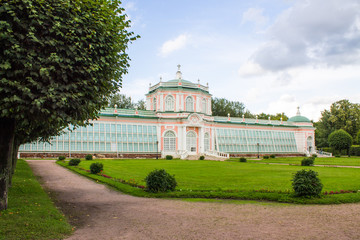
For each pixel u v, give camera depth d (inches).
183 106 2134.6
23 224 325.1
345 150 2839.6
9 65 321.4
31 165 1157.1
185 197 543.8
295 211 429.1
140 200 518.0
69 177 823.1
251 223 364.5
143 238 309.7
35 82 339.6
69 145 1765.5
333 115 3282.5
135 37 493.4
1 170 370.9
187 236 314.5
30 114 361.4
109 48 437.4
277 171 984.9
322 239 304.5
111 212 426.3
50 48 369.4
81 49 392.2
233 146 2404.0
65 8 376.2
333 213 416.2
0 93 339.6
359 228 343.6
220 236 314.0
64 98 349.1
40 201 448.8
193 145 2112.5
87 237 315.3
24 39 349.7
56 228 328.8
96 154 1830.7
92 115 495.2
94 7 418.3
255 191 566.9
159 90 2106.3
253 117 3663.9
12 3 336.8
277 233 324.2
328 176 828.0
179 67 2301.9
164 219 385.4
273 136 2642.7
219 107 3415.4
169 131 2073.1
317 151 2800.2
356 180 733.3
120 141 1935.3
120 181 722.2
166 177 583.8
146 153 1991.9
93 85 413.1
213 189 596.7
